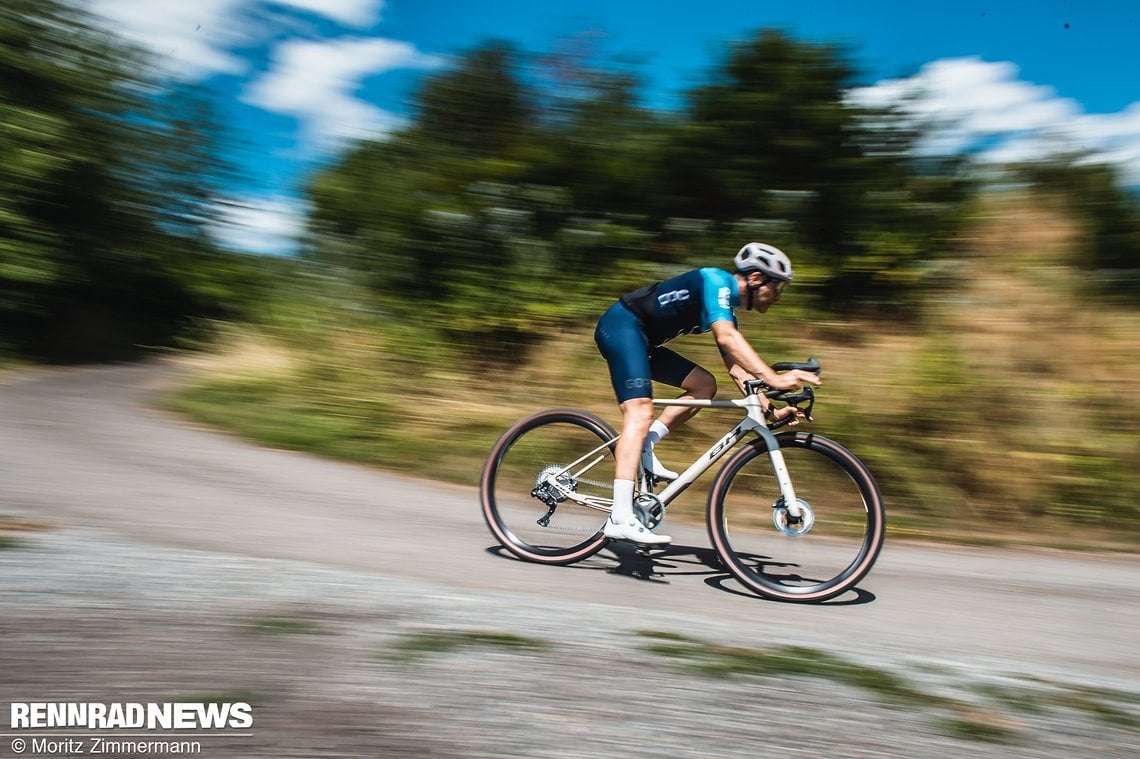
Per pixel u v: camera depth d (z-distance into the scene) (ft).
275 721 6.40
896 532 16.56
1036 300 22.39
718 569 12.82
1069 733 7.32
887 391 19.16
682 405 12.08
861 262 23.31
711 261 24.45
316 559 11.58
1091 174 25.91
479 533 14.06
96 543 10.98
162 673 7.11
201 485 15.88
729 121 25.88
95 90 41.83
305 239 30.48
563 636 8.65
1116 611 12.07
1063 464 17.53
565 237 25.76
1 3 39.32
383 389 23.43
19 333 39.27
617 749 6.36
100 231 43.75
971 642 10.30
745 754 6.44
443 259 26.73
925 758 6.64
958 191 26.02
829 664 8.44
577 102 28.04
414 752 6.07
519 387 22.80
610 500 12.08
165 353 42.63
